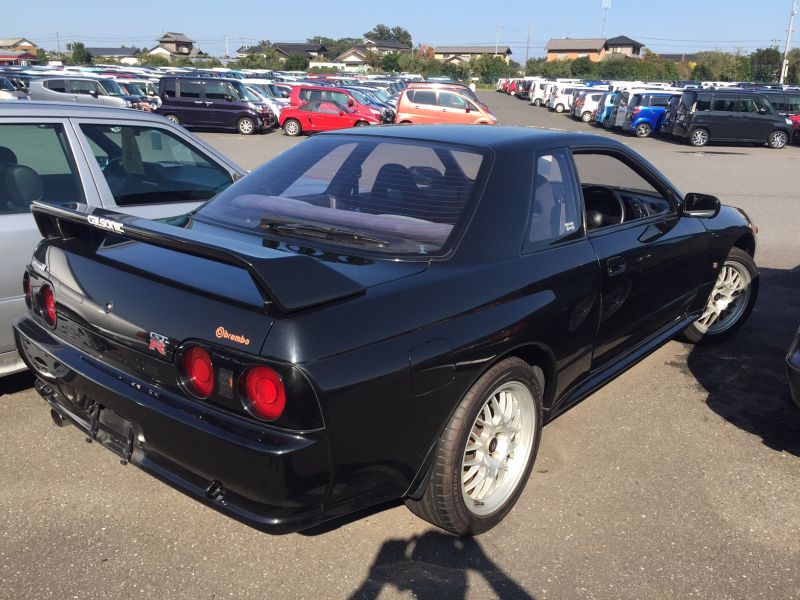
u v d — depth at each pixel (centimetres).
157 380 232
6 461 324
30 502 293
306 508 217
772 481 325
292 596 244
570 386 327
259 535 277
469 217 272
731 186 1385
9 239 365
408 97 2366
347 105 2458
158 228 234
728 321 496
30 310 299
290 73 5278
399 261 254
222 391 213
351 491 226
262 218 292
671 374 447
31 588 244
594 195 364
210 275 232
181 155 445
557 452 346
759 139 2384
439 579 254
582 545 275
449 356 239
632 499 307
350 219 282
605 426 375
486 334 252
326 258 255
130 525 281
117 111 423
